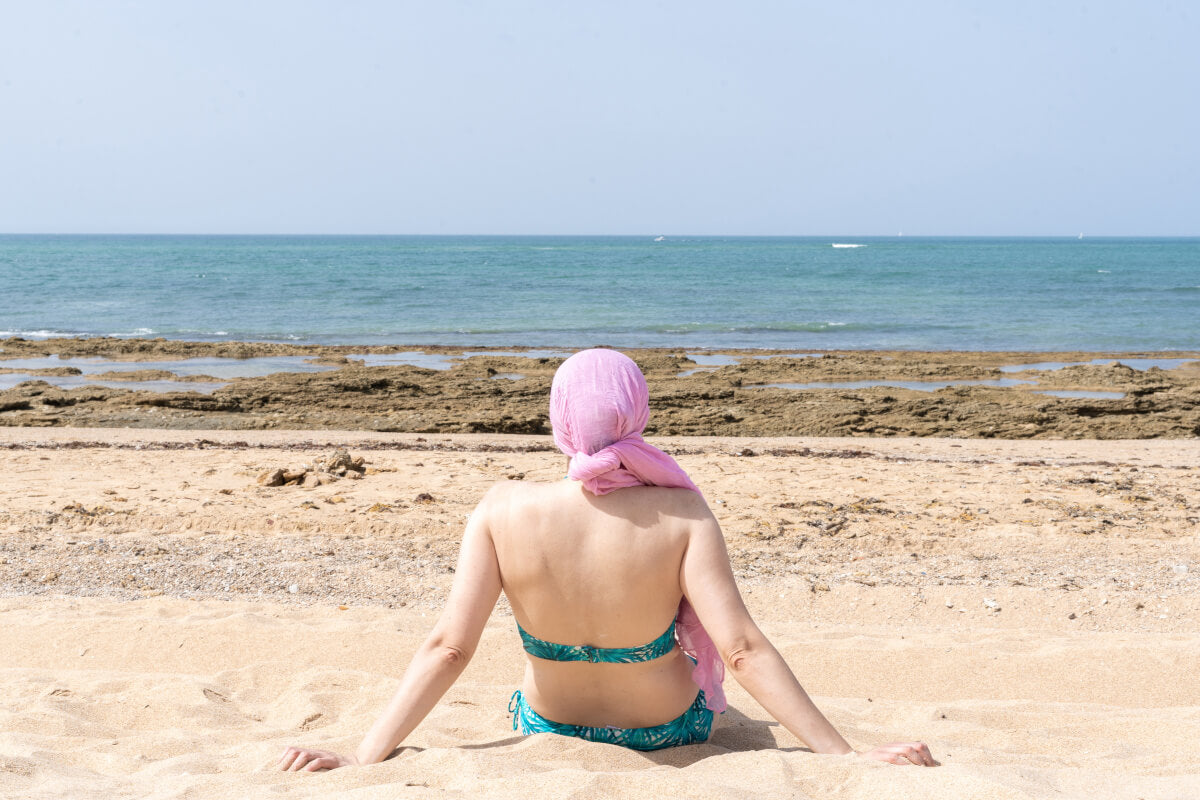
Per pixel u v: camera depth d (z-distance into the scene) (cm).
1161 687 444
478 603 245
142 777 259
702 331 3466
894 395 1952
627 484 240
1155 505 941
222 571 700
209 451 1276
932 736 335
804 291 5350
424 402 1872
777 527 837
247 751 289
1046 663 471
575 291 5206
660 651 250
